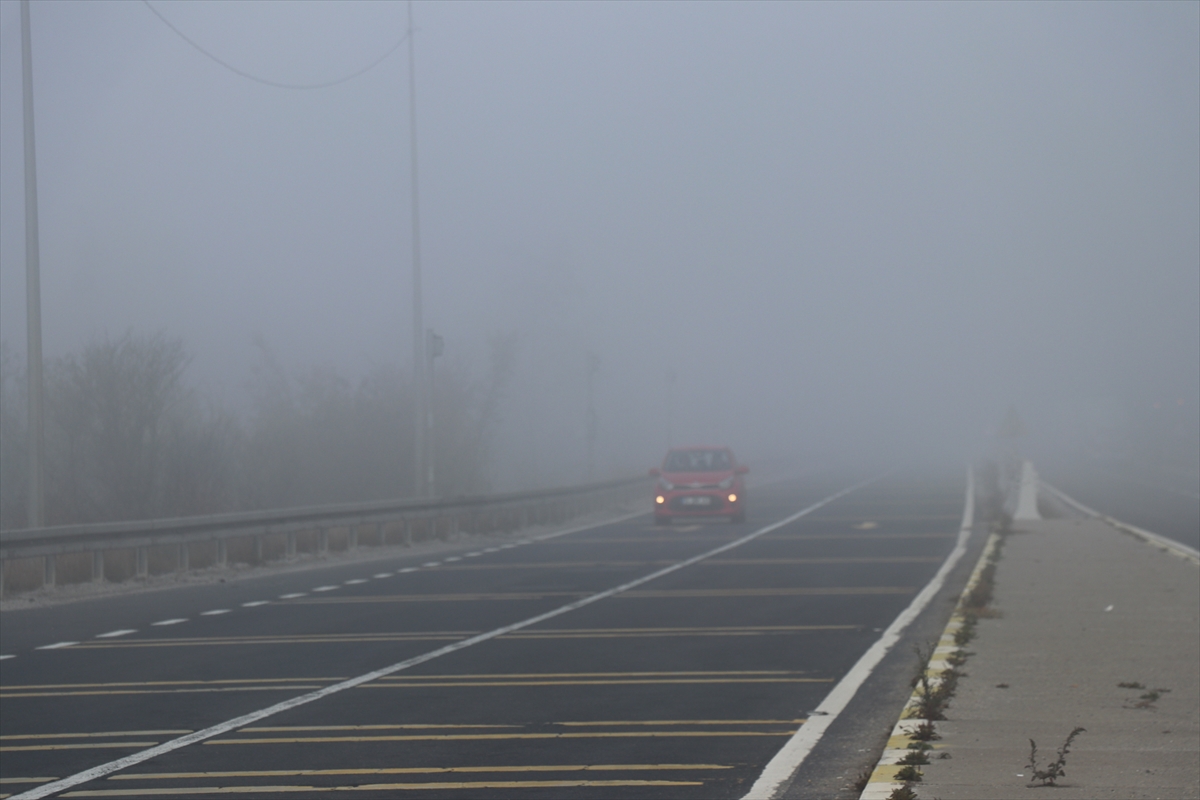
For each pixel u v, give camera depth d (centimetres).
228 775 1431
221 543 4288
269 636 2655
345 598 3400
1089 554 3950
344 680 2086
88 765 1489
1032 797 1192
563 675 2112
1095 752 1402
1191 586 3072
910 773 1274
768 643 2458
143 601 3422
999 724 1570
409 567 4353
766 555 4516
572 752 1534
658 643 2470
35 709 1861
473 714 1783
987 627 2458
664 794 1326
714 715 1764
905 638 2500
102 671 2222
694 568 4084
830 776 1405
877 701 1859
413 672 2162
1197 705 1688
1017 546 4291
